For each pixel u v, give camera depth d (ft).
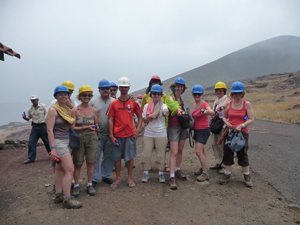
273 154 20.72
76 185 13.03
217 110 15.67
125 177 16.17
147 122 14.90
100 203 11.94
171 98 14.97
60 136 11.46
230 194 12.73
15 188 14.43
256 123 46.34
